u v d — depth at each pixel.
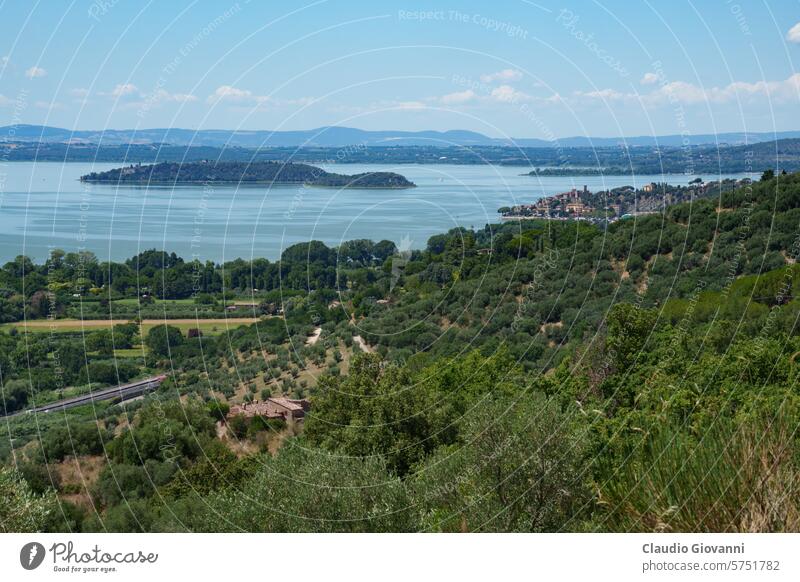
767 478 4.85
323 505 8.09
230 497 8.77
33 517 6.94
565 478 7.67
